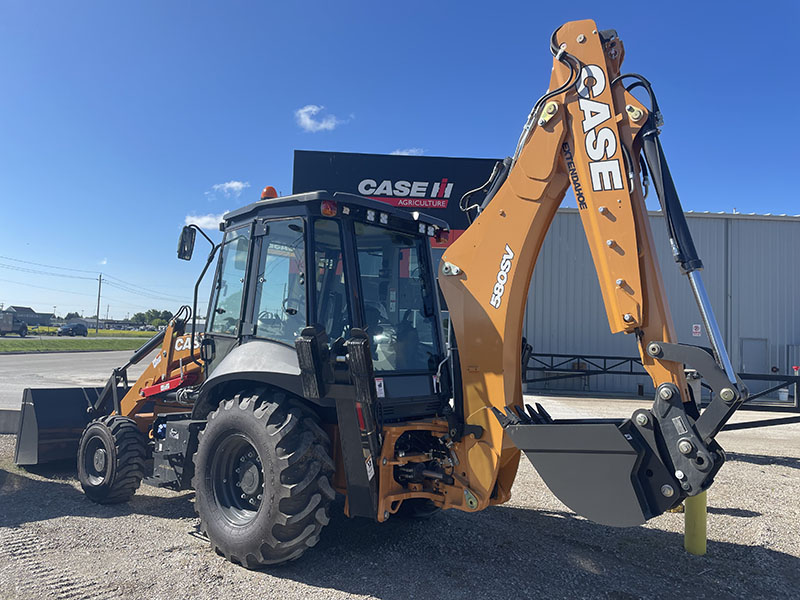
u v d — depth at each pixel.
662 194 3.11
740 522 5.18
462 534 4.62
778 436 10.47
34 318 77.88
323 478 3.74
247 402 3.92
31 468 6.48
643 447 3.06
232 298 4.63
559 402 14.88
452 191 17.08
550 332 17.52
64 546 4.14
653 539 4.66
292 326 3.99
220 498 4.09
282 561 3.74
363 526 4.73
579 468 3.18
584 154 3.32
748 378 9.55
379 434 3.67
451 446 3.83
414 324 4.49
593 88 3.31
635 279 3.14
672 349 3.03
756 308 17.41
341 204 4.07
